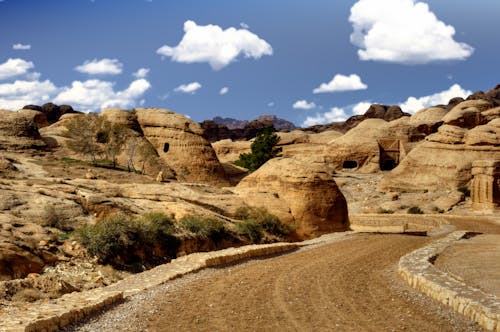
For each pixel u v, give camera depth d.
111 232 26.14
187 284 18.36
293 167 39.81
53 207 28.98
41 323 11.98
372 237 35.16
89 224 28.84
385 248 29.53
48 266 23.30
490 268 24.02
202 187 40.66
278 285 18.17
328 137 105.31
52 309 13.51
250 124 177.38
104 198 31.66
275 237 36.09
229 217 37.09
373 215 60.25
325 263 23.48
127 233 26.98
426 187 72.44
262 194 39.56
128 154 53.94
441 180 71.81
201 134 59.22
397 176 75.19
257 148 80.94
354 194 75.44
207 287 17.81
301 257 25.58
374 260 24.98
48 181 35.03
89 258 25.02
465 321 14.63
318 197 38.75
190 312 14.59
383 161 91.19
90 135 53.09
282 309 15.02
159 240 28.67
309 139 105.94
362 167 88.88
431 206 65.94
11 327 11.39
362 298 16.84
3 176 39.84
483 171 63.41
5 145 51.06
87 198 31.12
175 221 32.03
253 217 36.50
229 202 38.12
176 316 14.21
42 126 74.75
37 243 24.17
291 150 100.81
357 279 19.91
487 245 32.88
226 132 175.00
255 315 14.38
